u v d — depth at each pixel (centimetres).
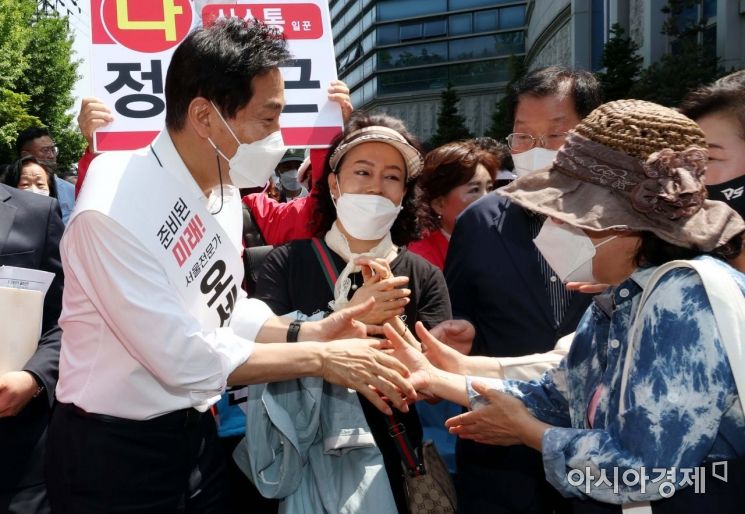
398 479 209
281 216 310
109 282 160
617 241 146
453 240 253
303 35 277
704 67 1175
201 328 170
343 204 219
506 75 5438
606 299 155
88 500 171
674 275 135
